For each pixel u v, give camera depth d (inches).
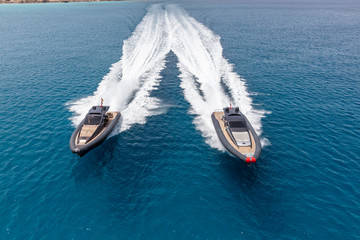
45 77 1477.6
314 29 2790.4
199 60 1636.3
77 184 715.4
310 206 641.0
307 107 1130.0
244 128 858.1
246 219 610.9
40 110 1113.4
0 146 875.4
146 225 597.0
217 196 677.3
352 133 940.6
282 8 4640.8
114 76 1438.2
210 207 645.3
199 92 1231.5
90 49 2017.7
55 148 868.6
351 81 1406.3
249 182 721.6
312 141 896.3
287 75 1482.5
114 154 834.2
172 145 879.7
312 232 575.8
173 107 1115.9
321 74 1503.4
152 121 1016.2
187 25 2630.4
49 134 945.5
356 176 734.5
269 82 1379.2
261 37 2365.9
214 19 3228.3
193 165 789.9
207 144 884.0
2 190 690.8
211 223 601.9
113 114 999.6
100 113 919.0
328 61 1728.6
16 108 1133.1
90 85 1352.1
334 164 783.1
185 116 1050.7
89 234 575.5
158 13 3543.3
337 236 565.3
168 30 2391.7
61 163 797.9
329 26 2979.8
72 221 606.9
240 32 2541.8
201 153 840.9
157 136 927.7
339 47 2076.8
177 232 580.7
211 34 2358.5
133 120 1018.7
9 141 903.1
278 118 1039.6
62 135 939.3
